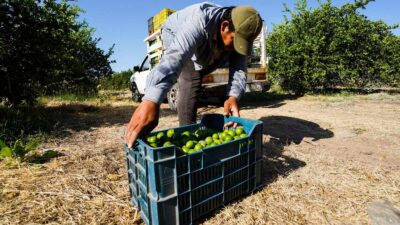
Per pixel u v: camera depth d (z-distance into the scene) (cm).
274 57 1091
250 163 236
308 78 998
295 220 206
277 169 293
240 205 226
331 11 993
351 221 203
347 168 291
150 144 211
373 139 394
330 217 209
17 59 540
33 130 455
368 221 202
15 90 570
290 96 1019
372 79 1070
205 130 266
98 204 230
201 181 201
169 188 184
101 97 1027
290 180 267
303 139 403
